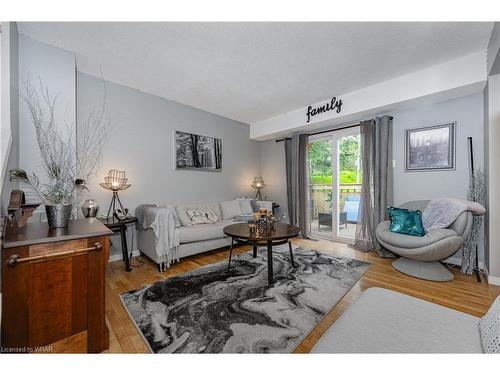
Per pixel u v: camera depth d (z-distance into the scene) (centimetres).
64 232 131
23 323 116
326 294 205
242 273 255
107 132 303
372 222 341
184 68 272
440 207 257
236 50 235
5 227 129
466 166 275
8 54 174
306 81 304
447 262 286
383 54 240
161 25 198
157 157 355
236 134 486
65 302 127
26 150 214
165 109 365
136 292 212
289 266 277
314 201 459
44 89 223
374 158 341
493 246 229
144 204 335
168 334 151
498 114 228
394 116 333
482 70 234
